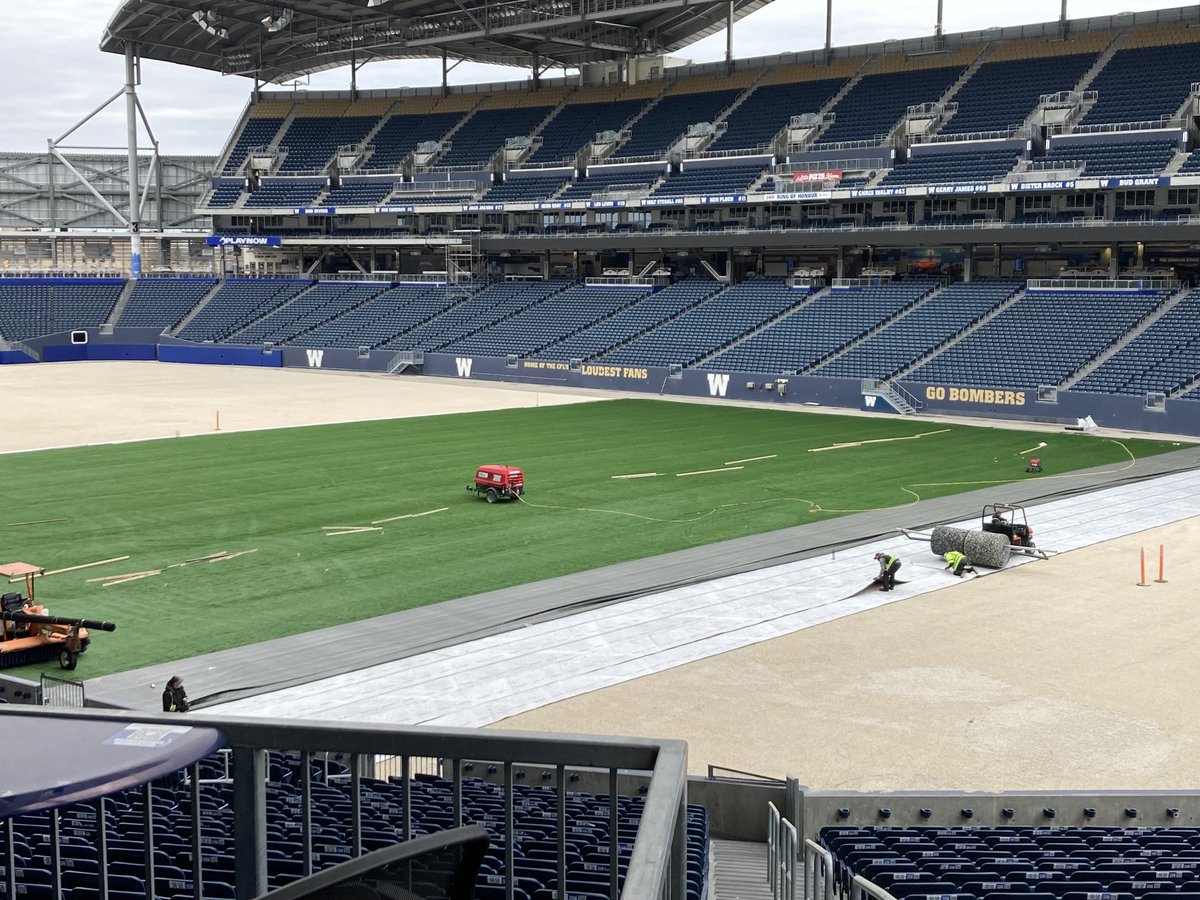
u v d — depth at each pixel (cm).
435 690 2667
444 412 7800
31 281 12119
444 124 12162
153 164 13675
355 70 12781
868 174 9181
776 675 2772
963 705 2558
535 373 9662
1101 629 3130
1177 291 7962
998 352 7925
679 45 11725
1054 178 8281
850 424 7244
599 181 10694
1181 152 8106
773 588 3562
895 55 10456
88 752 409
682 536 4250
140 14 11781
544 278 11312
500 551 4019
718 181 9962
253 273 13075
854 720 2470
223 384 9556
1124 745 2320
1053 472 5572
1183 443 6456
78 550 4019
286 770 1852
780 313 9294
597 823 1449
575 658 2902
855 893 1195
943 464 5800
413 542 4147
